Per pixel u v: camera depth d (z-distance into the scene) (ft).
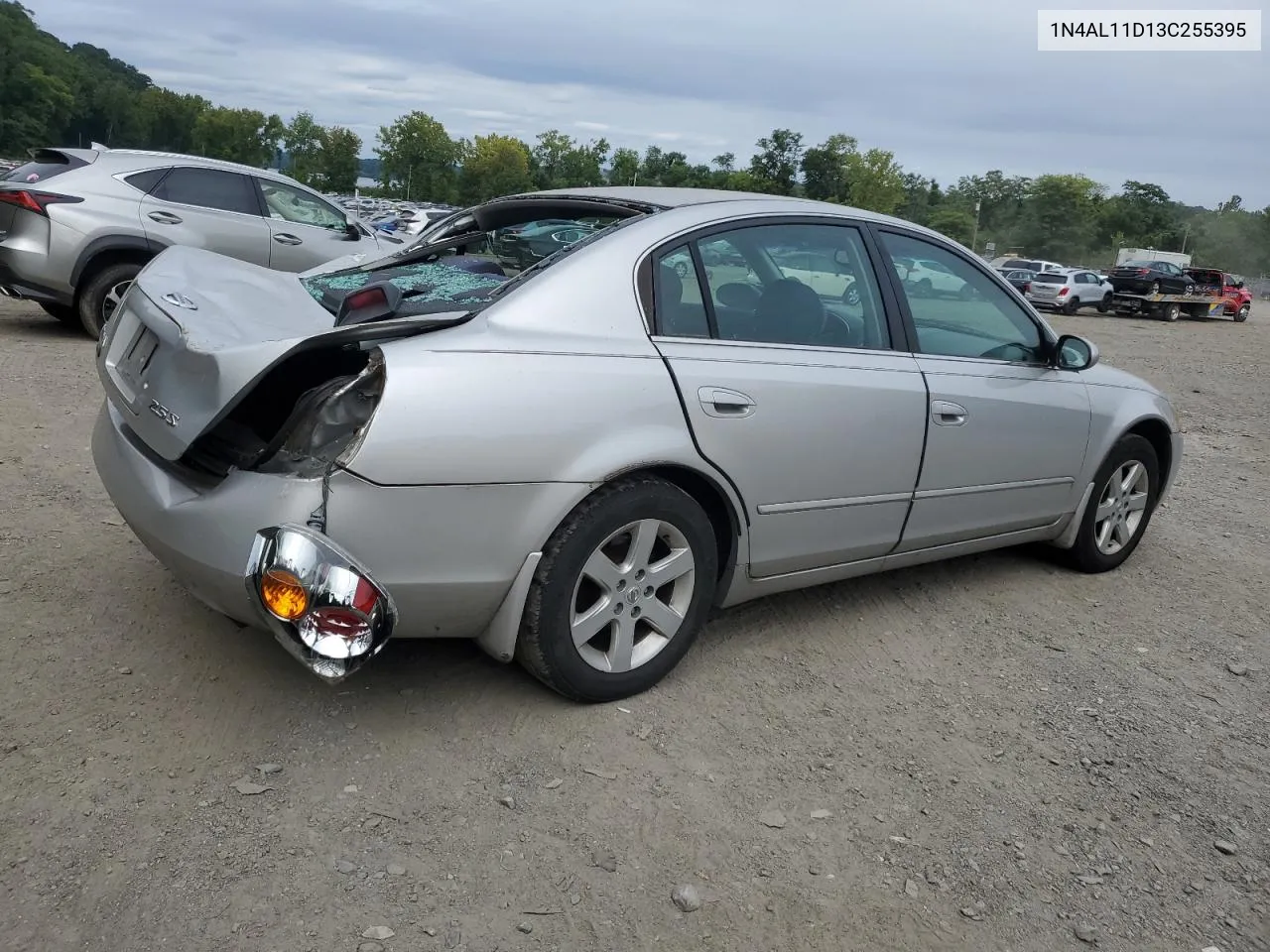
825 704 11.27
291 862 7.88
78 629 11.12
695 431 10.30
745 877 8.30
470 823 8.56
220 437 9.31
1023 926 8.10
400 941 7.22
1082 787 10.16
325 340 8.70
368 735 9.66
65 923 7.07
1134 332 84.43
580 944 7.39
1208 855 9.25
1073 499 15.48
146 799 8.44
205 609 11.80
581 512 9.71
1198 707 12.14
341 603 8.09
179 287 10.27
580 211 12.27
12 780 8.49
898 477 12.48
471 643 11.66
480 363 9.05
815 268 12.12
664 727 10.36
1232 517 21.44
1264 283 256.73
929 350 13.10
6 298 36.42
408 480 8.60
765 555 11.55
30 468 16.43
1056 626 14.25
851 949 7.66
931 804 9.60
